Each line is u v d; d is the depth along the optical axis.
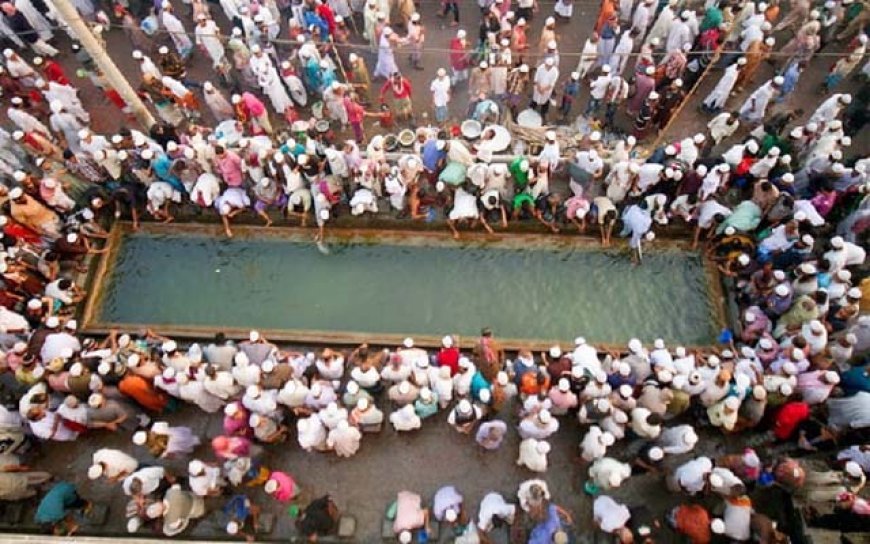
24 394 13.93
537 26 21.02
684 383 12.73
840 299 13.63
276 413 13.32
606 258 16.80
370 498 13.70
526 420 12.71
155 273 16.92
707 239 16.52
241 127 17.28
